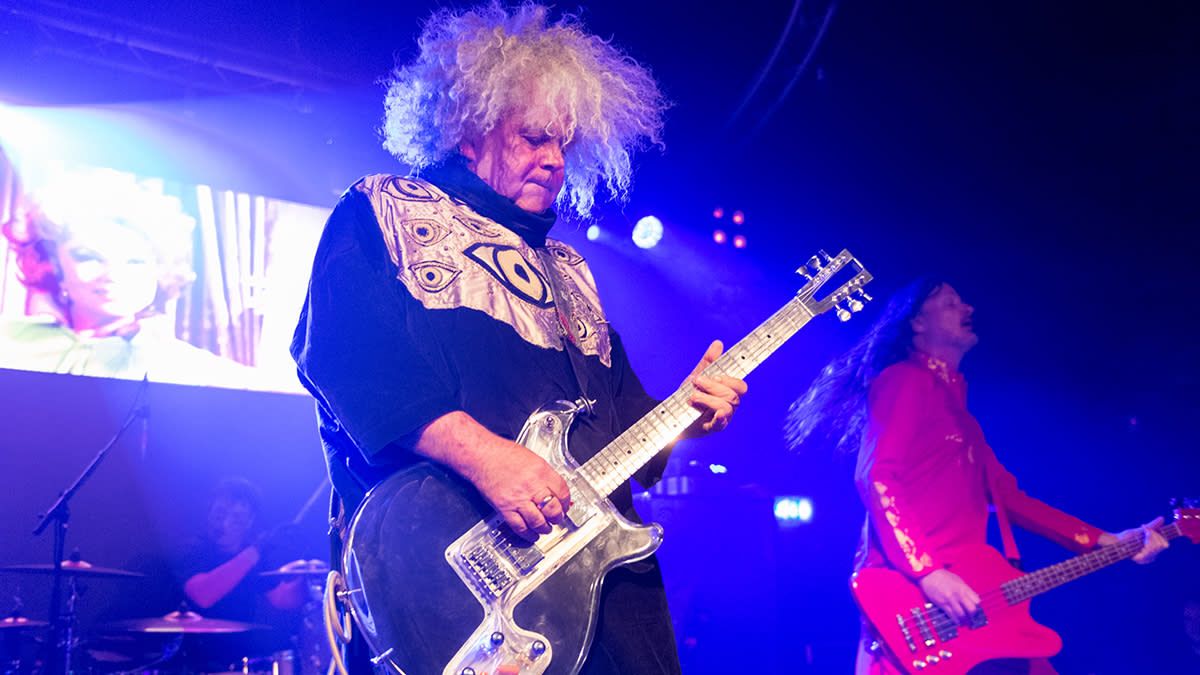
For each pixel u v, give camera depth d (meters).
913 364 4.17
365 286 1.93
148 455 8.45
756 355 2.27
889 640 3.76
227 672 5.81
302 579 6.71
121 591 6.68
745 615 6.85
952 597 3.70
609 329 2.38
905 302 4.37
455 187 2.21
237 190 8.24
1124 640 7.40
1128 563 7.54
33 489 8.01
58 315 7.57
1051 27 7.66
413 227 2.05
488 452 1.79
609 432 2.11
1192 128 8.11
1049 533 4.16
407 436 1.82
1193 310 8.42
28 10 6.69
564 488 1.82
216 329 8.08
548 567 1.83
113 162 7.79
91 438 8.27
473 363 1.97
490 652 1.76
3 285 7.45
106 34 6.96
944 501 3.90
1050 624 7.59
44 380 8.13
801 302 2.35
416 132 2.33
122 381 8.42
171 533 8.43
